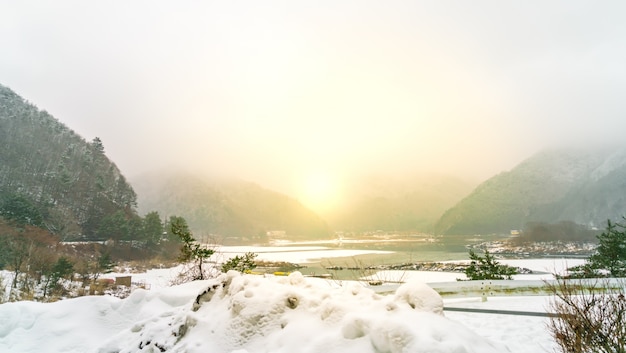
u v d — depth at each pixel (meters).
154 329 4.37
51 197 95.06
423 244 136.88
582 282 6.11
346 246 138.12
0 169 100.62
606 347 4.04
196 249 11.16
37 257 31.08
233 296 4.23
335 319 3.57
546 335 6.25
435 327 3.09
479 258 16.14
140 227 74.75
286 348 3.35
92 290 25.45
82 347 4.98
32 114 145.50
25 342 5.02
